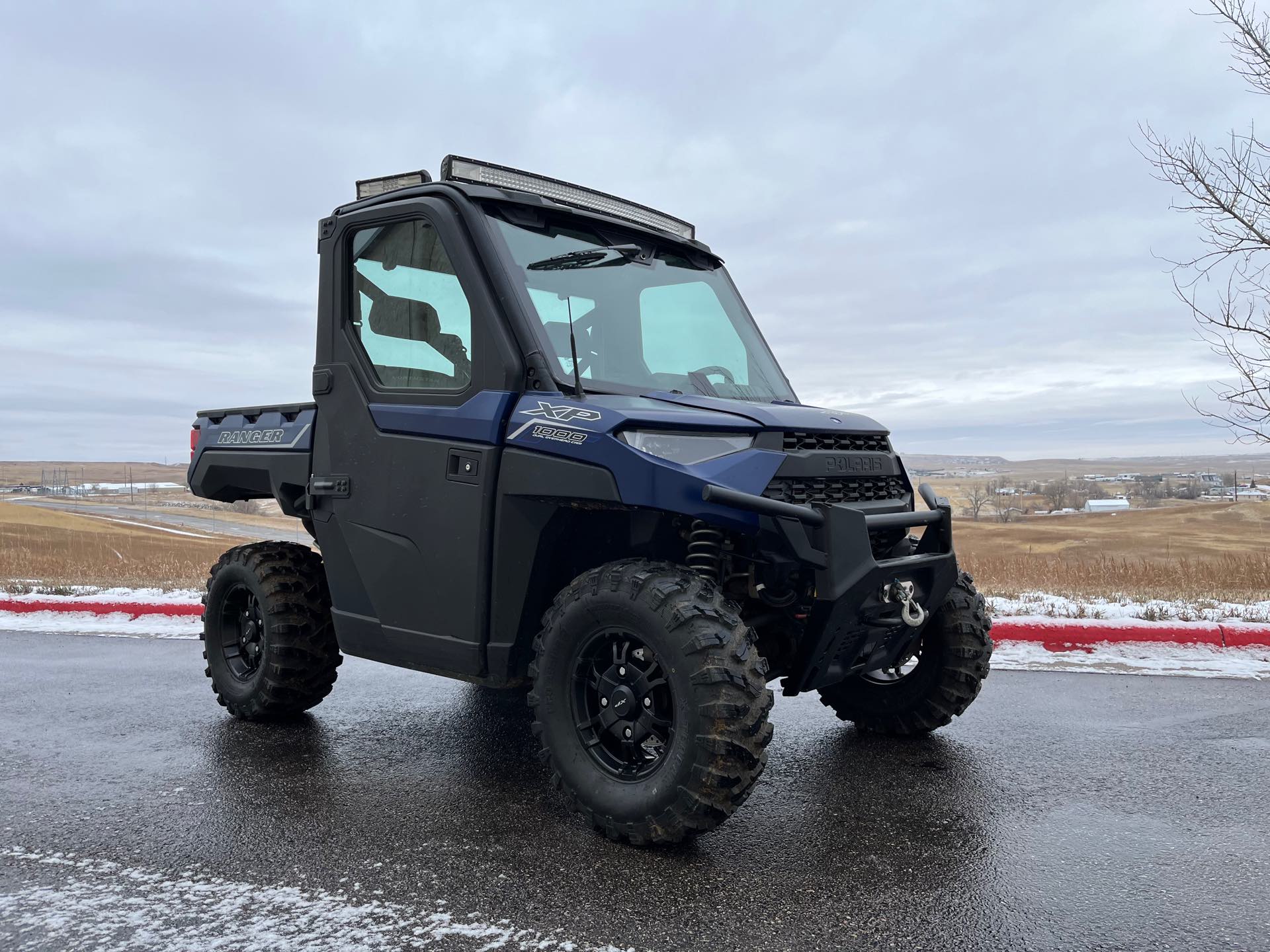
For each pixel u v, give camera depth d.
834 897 2.56
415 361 3.70
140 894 2.60
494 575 3.33
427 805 3.35
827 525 2.98
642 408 3.10
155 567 14.83
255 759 3.97
